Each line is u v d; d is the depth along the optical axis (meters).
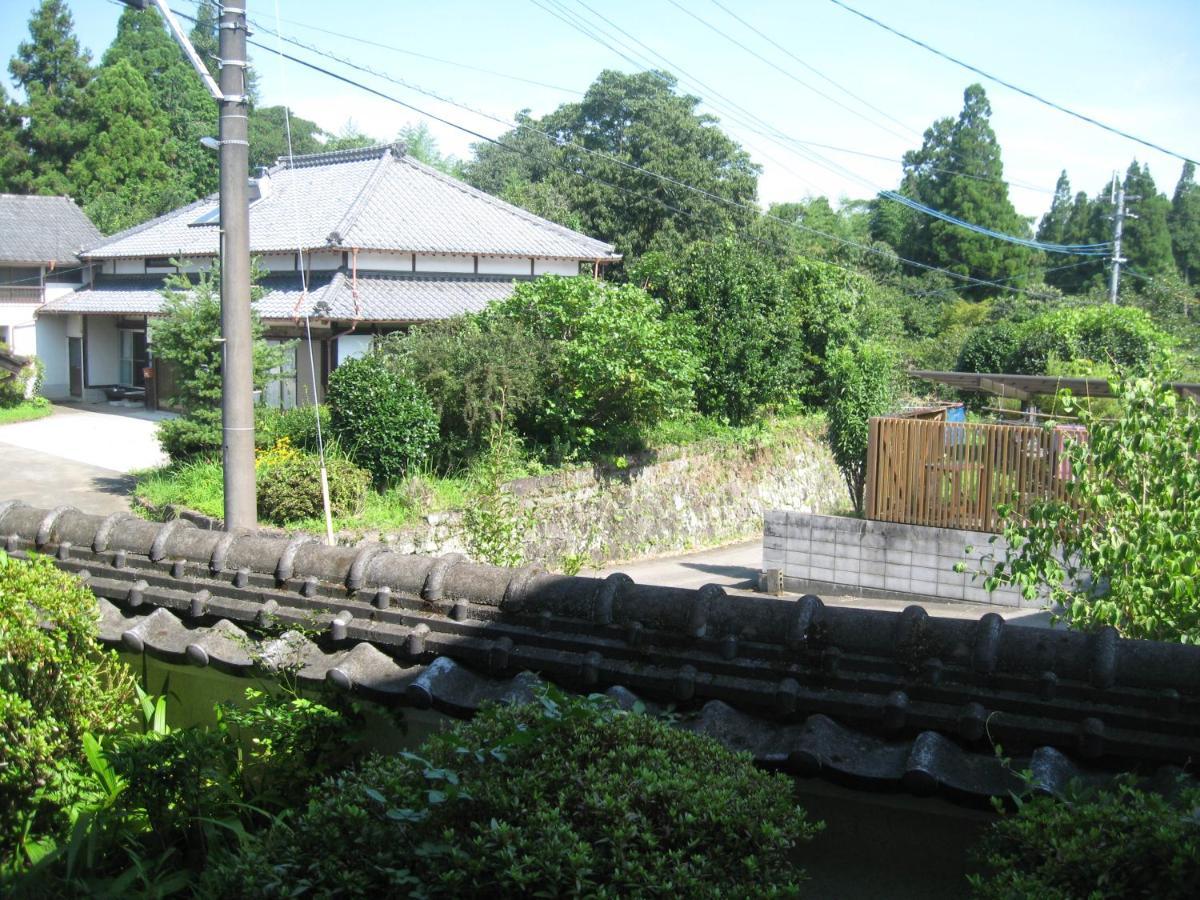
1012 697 2.74
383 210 21.64
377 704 3.50
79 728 3.57
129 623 4.05
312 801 2.72
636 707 2.87
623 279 32.84
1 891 3.02
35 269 27.89
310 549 4.04
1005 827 2.42
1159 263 45.16
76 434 20.91
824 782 2.92
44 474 16.66
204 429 14.85
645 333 15.76
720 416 20.08
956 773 2.61
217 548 4.20
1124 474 4.86
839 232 46.97
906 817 2.86
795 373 21.58
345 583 3.83
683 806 2.37
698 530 18.00
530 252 22.38
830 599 13.05
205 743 3.40
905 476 12.73
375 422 13.63
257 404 15.45
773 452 20.03
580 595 3.41
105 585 4.32
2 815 3.28
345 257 19.97
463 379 14.45
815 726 2.81
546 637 3.37
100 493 15.27
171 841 3.38
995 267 42.50
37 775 3.35
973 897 2.54
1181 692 2.62
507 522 8.51
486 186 43.03
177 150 41.06
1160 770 2.52
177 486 14.09
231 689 4.09
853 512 19.73
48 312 26.27
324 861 2.42
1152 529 4.46
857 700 2.86
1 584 3.65
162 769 3.31
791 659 3.02
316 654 3.61
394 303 19.28
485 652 3.39
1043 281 43.47
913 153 45.38
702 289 20.30
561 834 2.29
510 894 2.24
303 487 12.34
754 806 2.40
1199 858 2.06
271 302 19.06
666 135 36.03
